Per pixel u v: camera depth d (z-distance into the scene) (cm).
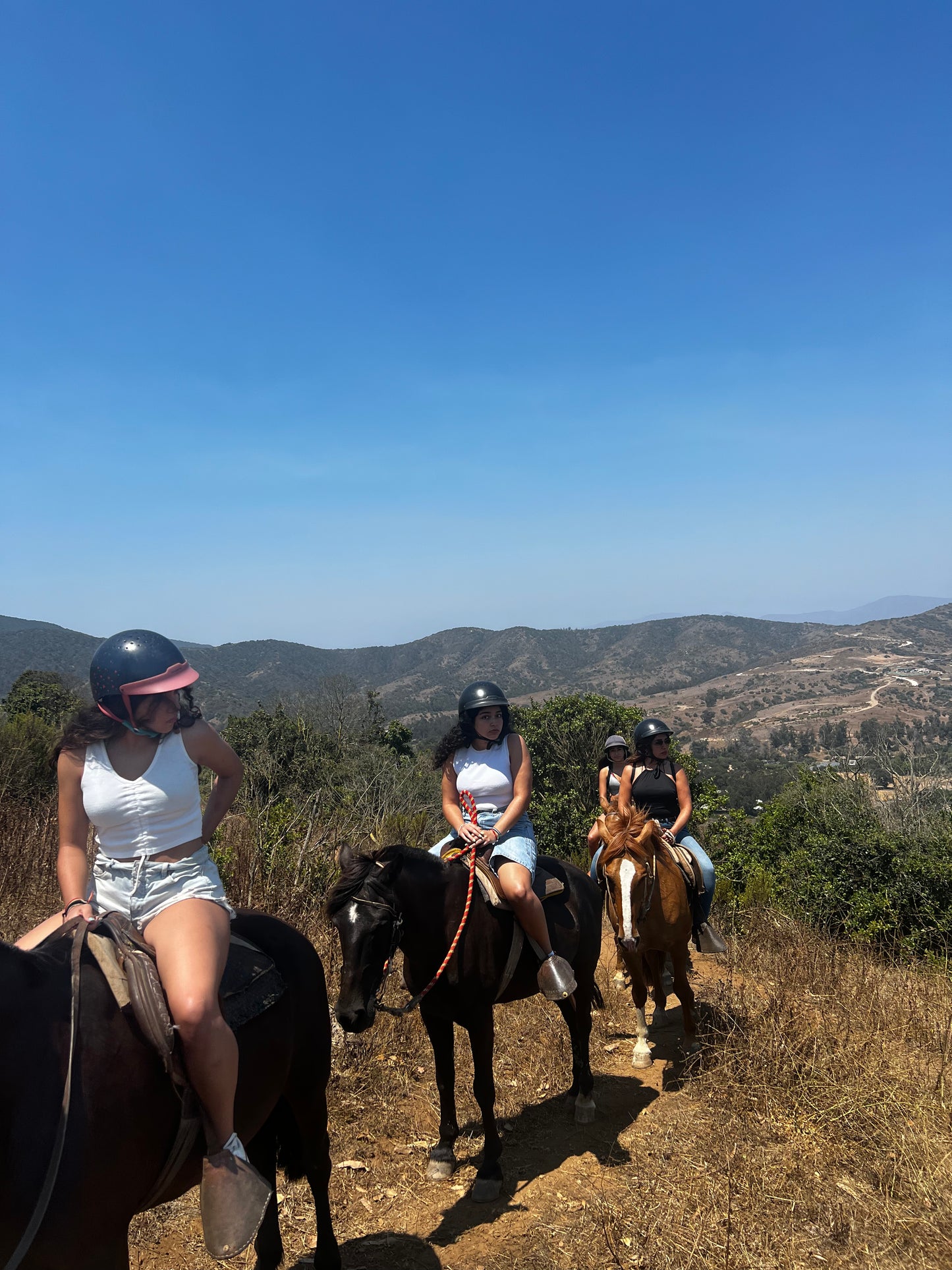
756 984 734
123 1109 237
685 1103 533
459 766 504
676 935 602
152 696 271
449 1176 453
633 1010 721
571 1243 391
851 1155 442
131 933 260
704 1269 359
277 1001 302
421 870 441
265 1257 339
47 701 2389
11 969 231
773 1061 517
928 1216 386
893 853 998
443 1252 388
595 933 545
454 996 446
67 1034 234
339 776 1675
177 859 277
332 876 820
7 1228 213
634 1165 460
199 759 293
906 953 919
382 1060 570
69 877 278
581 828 1473
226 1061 251
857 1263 365
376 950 406
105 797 271
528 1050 614
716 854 1188
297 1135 342
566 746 1584
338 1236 400
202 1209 246
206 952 257
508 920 462
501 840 484
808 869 1054
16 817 915
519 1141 495
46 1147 219
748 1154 441
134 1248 379
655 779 710
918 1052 570
